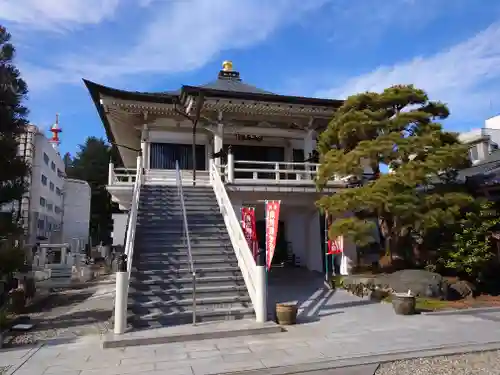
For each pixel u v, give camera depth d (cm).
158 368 680
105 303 1445
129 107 1852
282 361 711
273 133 2100
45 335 945
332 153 1462
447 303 1232
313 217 1894
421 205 1281
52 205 3381
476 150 2330
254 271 1027
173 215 1395
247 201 1723
